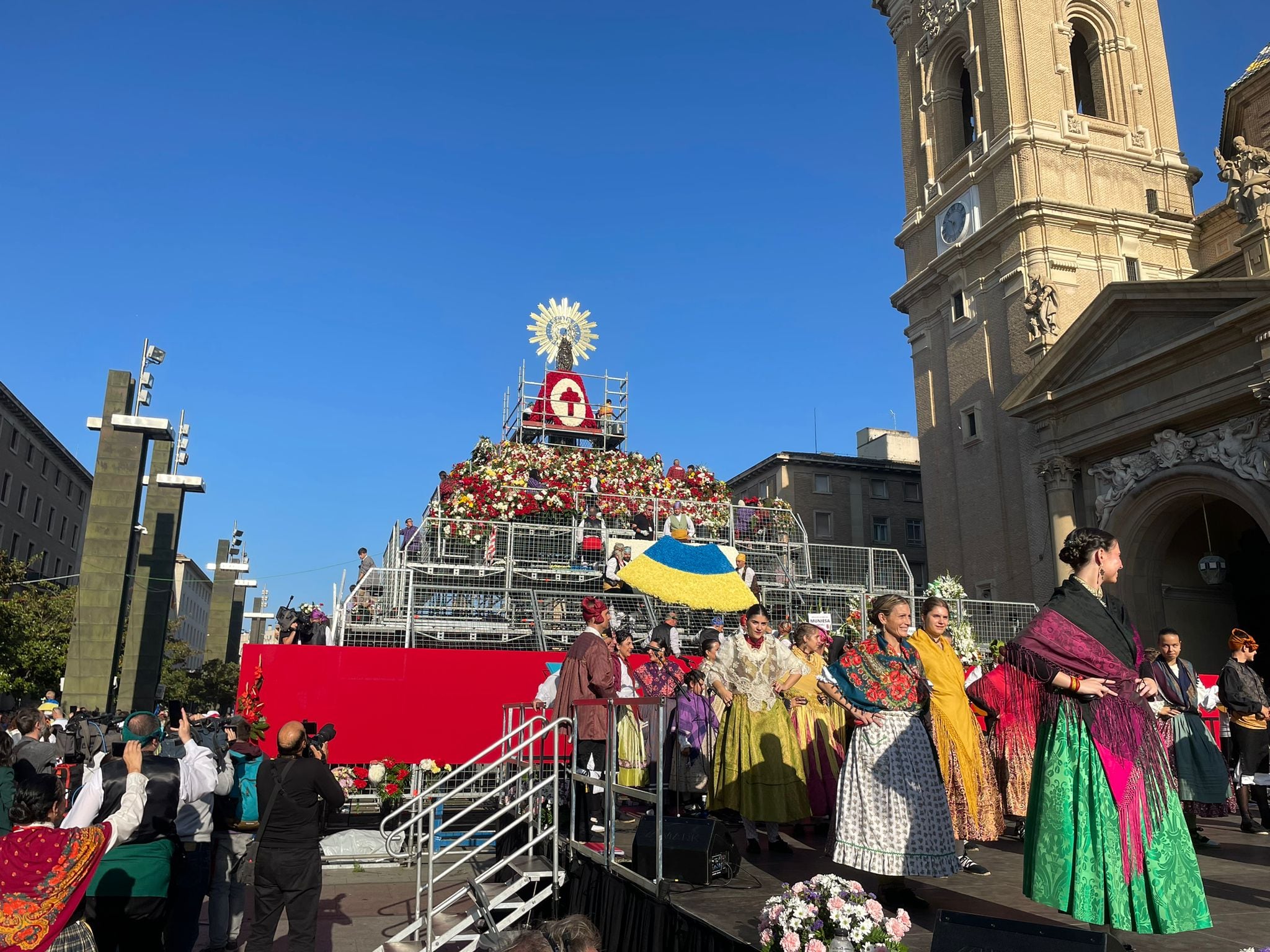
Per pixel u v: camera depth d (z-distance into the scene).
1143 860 4.03
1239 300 18.98
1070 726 4.29
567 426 29.33
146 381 27.05
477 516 19.52
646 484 21.64
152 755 6.85
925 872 5.35
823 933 4.45
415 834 11.98
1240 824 9.97
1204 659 22.62
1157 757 4.22
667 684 10.28
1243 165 21.11
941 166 30.75
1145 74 29.19
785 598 19.05
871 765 5.62
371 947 8.44
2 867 4.50
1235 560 23.98
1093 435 22.59
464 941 8.07
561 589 18.75
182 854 7.11
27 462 50.16
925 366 30.19
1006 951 3.39
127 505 24.95
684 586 11.71
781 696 7.90
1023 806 8.29
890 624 5.84
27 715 10.50
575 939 3.87
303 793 6.88
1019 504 25.53
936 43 31.19
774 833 7.97
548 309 32.06
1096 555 4.46
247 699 13.07
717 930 5.11
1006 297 26.61
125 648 28.73
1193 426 20.50
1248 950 3.98
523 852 8.72
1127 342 21.78
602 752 8.74
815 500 50.34
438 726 13.69
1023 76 27.45
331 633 15.48
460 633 16.92
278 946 8.62
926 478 29.64
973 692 7.45
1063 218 26.09
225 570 49.38
